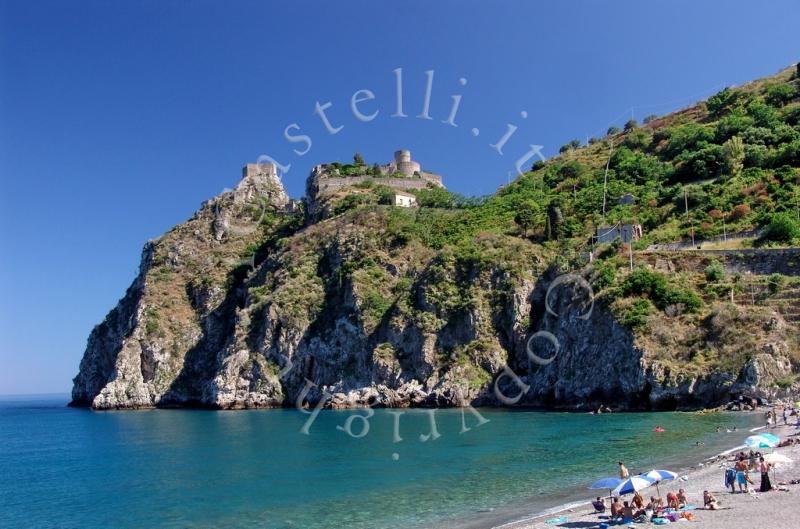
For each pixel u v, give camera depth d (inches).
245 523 1328.7
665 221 4180.6
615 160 5723.4
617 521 1083.9
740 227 3740.2
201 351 5762.8
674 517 1051.9
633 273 3452.3
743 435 1991.9
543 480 1565.0
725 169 4537.4
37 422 5093.5
